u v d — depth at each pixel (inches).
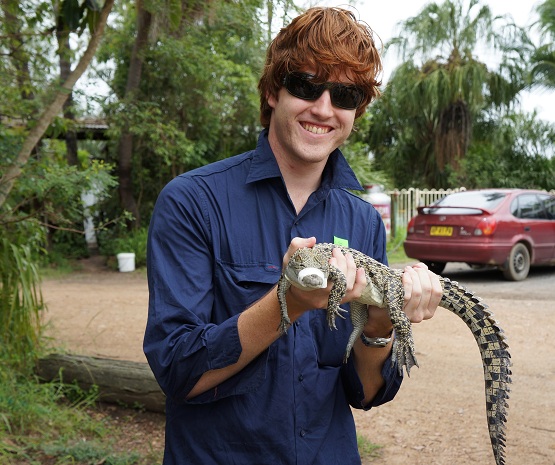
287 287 69.1
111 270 595.2
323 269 69.2
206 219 80.1
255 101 622.2
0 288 212.1
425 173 1066.1
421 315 81.0
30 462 156.9
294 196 88.0
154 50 568.4
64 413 186.2
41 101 255.1
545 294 400.5
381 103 1023.0
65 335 289.7
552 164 1053.2
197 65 563.2
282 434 78.0
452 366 248.8
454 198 480.4
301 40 80.1
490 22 989.2
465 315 99.9
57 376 206.8
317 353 84.8
